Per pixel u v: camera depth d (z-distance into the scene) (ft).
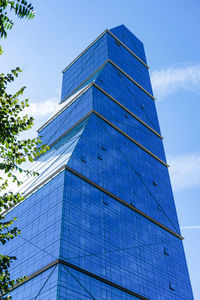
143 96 384.06
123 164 276.62
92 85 312.50
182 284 253.65
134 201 260.62
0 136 49.08
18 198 51.16
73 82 392.88
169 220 290.15
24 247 208.23
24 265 197.06
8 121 50.39
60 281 166.81
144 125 349.20
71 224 195.42
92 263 190.70
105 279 191.31
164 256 254.68
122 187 257.34
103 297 183.01
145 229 253.44
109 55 369.30
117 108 321.11
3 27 39.45
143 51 457.68
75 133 273.33
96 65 372.58
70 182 214.90
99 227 212.02
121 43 410.93
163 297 226.99
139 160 303.07
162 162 337.72
